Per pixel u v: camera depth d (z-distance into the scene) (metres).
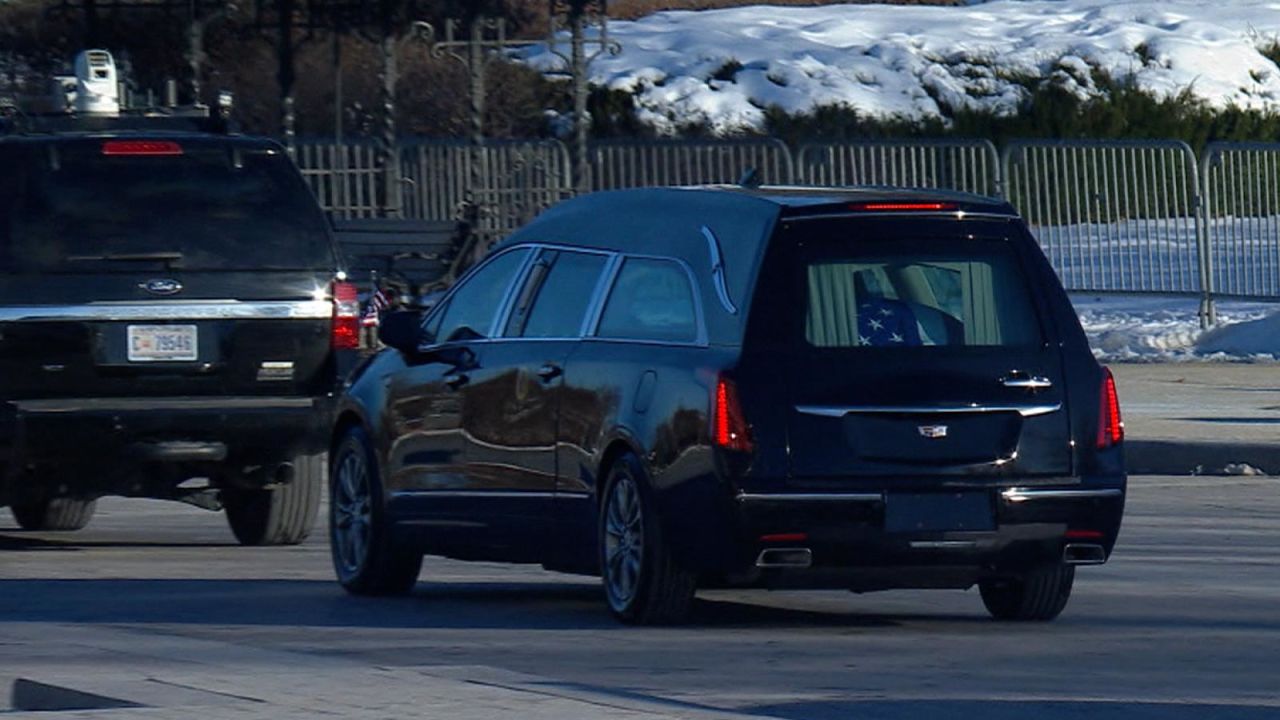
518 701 30.83
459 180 109.44
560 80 147.75
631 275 41.41
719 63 155.75
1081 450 39.38
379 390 46.16
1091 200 107.19
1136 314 106.44
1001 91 154.62
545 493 42.06
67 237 50.31
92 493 51.59
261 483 52.25
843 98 150.62
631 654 37.78
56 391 50.03
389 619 42.38
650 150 109.56
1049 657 37.66
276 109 138.12
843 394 38.41
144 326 50.56
